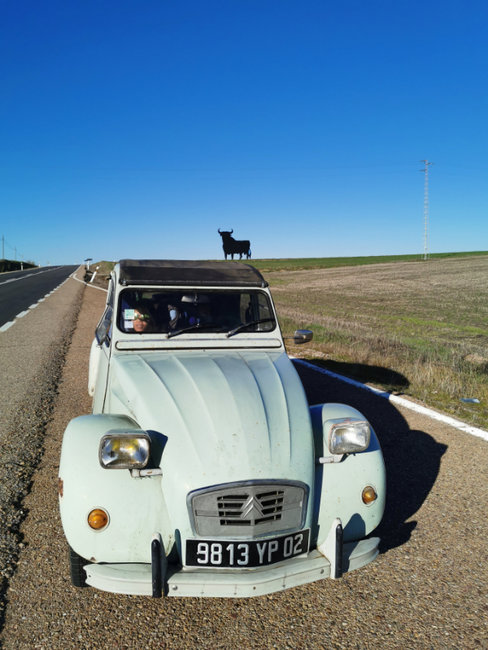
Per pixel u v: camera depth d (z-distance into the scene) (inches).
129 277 147.8
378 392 278.7
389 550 130.0
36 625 101.3
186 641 97.9
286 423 114.0
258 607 108.6
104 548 99.9
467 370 334.3
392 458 188.2
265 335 154.6
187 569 100.3
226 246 3026.6
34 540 131.6
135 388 121.6
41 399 262.1
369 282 1648.6
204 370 128.9
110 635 99.1
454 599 110.3
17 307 775.1
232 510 100.3
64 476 104.6
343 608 107.8
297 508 104.8
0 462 180.4
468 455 190.9
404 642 97.5
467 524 141.9
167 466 104.2
